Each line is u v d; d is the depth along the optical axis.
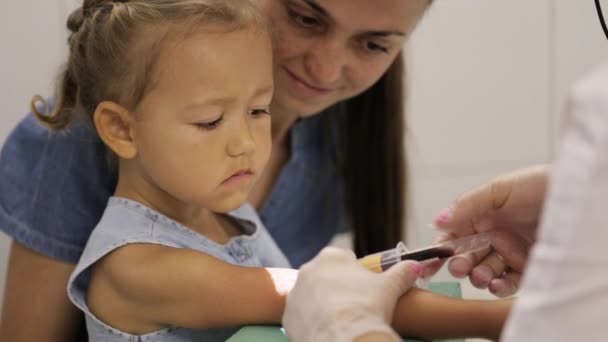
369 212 1.28
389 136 1.25
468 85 1.90
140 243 0.78
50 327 1.01
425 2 0.97
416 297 0.67
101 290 0.80
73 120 0.91
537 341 0.37
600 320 0.35
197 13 0.76
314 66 0.97
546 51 1.90
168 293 0.74
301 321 0.61
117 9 0.80
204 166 0.76
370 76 1.01
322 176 1.31
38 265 0.99
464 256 0.81
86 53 0.83
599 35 1.89
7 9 1.54
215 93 0.75
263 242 0.97
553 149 1.97
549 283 0.36
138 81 0.77
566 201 0.35
